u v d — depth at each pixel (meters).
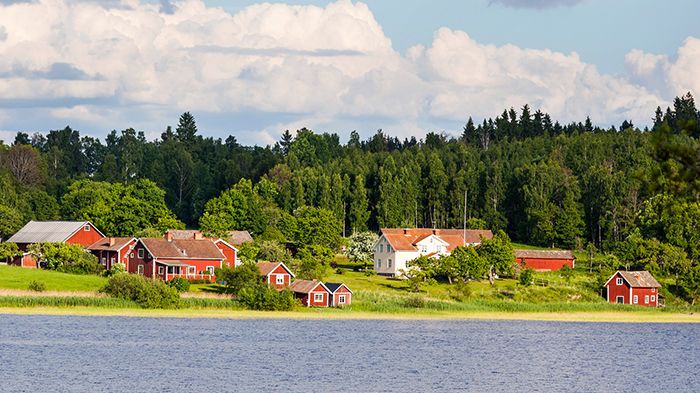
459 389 191.50
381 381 197.62
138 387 179.88
